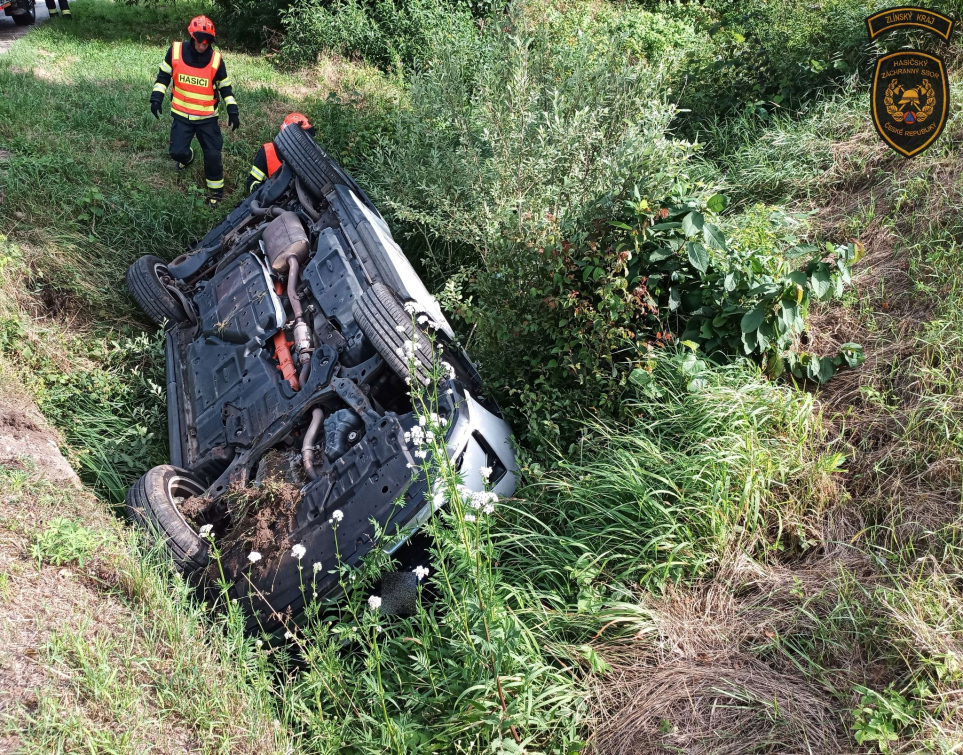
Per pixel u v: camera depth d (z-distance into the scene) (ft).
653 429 14.40
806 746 9.43
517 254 16.44
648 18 39.83
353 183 21.26
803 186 21.24
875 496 12.63
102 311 20.26
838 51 25.93
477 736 9.86
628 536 12.71
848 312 16.40
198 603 12.70
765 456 12.92
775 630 10.98
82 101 30.40
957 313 14.79
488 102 20.89
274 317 17.13
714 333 15.64
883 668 10.13
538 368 15.81
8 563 10.44
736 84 27.40
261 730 9.75
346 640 11.16
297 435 15.07
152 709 9.40
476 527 9.61
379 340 14.67
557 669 10.89
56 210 22.15
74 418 16.66
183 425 16.85
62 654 9.45
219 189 26.40
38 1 62.18
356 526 12.78
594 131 19.27
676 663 10.78
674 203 16.69
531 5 35.24
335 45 41.81
